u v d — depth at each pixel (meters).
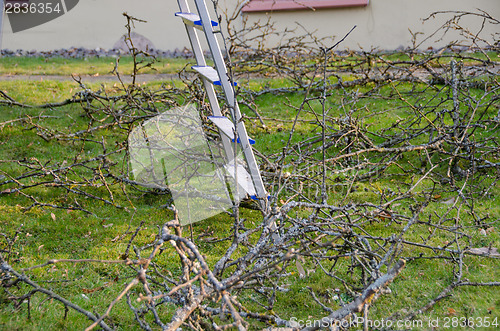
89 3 13.61
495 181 5.31
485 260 4.16
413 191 5.48
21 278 3.37
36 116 7.69
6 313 3.64
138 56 13.31
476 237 4.52
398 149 4.60
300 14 12.88
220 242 4.75
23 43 13.73
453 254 4.08
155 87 9.70
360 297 2.87
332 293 3.87
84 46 13.76
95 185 5.60
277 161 6.03
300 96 8.96
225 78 4.25
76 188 5.83
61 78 10.73
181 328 3.36
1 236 4.80
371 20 12.59
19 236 4.86
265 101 8.87
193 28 5.05
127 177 5.88
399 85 9.09
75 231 4.99
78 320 3.58
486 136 6.71
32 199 5.31
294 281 4.06
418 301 3.68
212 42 4.24
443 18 12.13
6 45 13.67
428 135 6.82
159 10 13.54
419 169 5.99
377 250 4.33
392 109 7.60
